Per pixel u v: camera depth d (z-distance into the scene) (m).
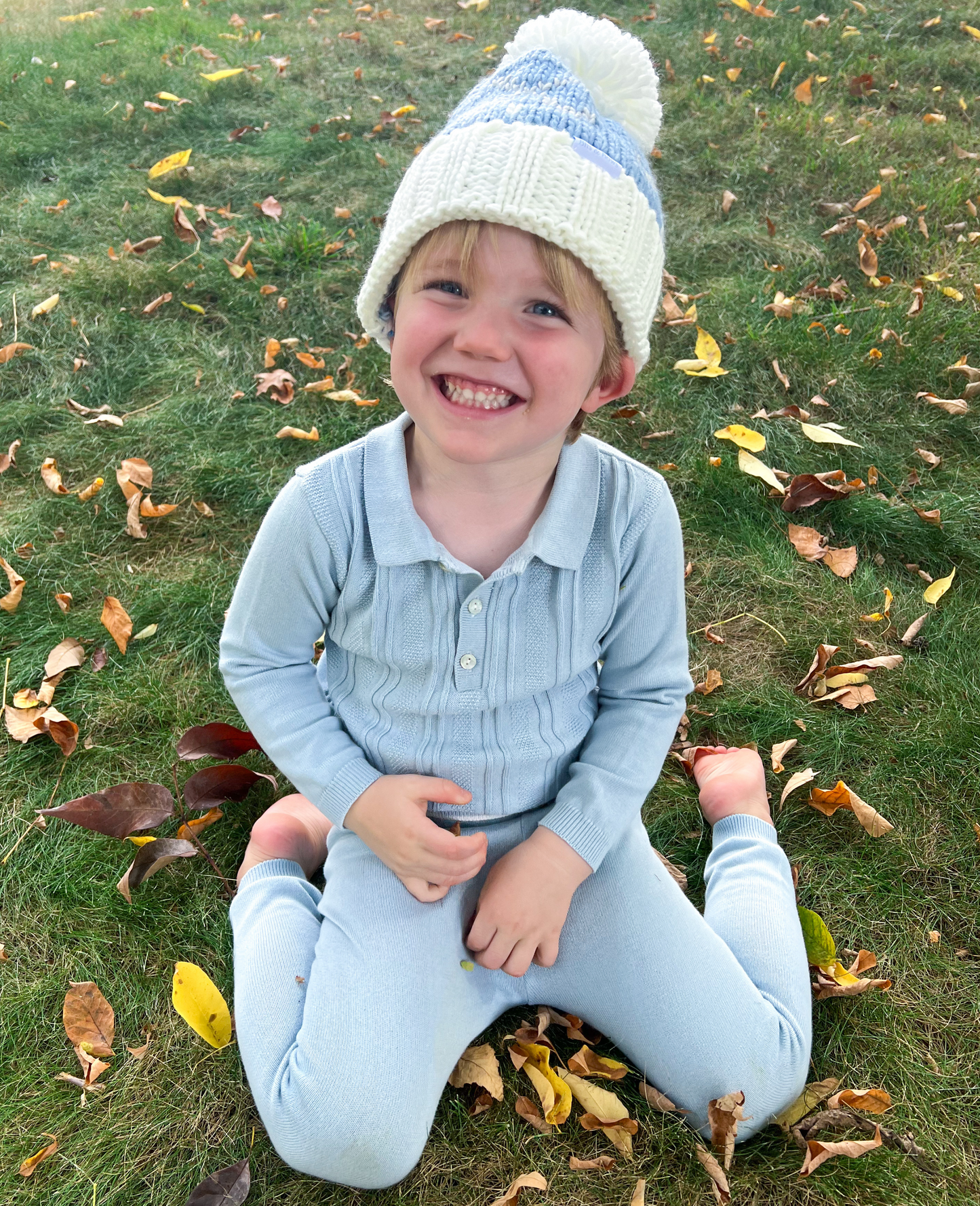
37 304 3.24
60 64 4.80
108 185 3.91
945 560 2.57
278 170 4.02
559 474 1.48
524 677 1.50
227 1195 1.42
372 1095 1.35
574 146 1.25
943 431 2.94
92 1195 1.44
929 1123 1.55
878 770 2.09
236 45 5.08
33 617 2.35
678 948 1.55
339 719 1.62
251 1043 1.45
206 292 3.35
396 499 1.43
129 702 2.15
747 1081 1.47
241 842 1.91
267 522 1.54
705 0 5.19
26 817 1.94
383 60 4.94
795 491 2.69
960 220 3.77
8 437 2.83
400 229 1.28
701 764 2.03
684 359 3.15
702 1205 1.44
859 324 3.28
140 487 2.66
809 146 4.09
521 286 1.25
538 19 1.42
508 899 1.51
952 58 4.77
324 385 2.96
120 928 1.77
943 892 1.89
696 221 3.76
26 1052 1.60
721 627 2.41
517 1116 1.54
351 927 1.50
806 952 1.65
